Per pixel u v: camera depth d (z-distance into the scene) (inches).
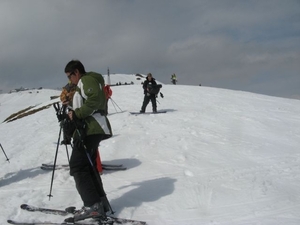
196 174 231.3
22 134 487.8
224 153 288.0
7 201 189.2
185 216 167.0
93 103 156.6
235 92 953.5
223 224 156.2
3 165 282.4
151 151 298.7
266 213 166.6
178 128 408.2
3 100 3855.8
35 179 234.2
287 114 525.3
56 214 168.7
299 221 155.6
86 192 157.4
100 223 152.5
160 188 204.7
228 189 200.2
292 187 202.8
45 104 1210.0
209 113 532.4
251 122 444.5
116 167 249.8
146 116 519.5
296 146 318.0
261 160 266.7
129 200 187.3
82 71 170.6
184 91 970.1
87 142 161.3
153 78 557.3
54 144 352.5
